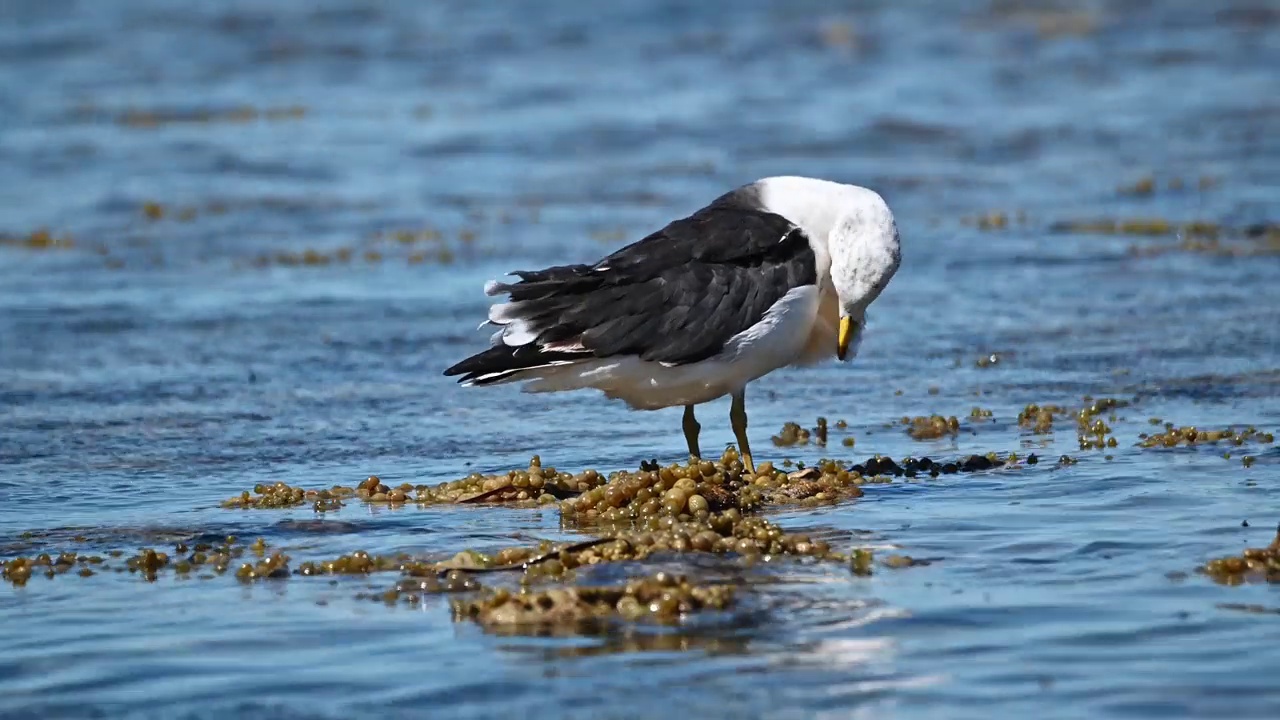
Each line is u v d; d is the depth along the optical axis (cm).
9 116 3175
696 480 1152
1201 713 732
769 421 1441
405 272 2117
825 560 987
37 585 977
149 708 775
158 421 1458
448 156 2883
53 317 1870
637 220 2411
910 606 891
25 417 1470
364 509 1161
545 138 3006
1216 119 3075
